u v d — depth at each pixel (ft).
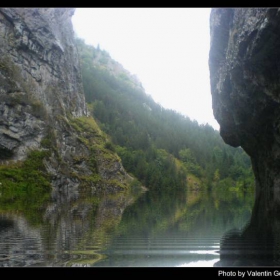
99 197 167.02
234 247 38.01
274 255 33.94
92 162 240.32
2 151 184.44
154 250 36.50
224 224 59.52
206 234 47.73
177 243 40.50
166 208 101.86
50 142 205.16
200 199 170.19
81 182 223.51
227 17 100.99
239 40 84.84
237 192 301.02
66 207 97.30
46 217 68.59
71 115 249.55
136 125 472.03
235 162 399.65
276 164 111.14
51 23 235.20
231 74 97.19
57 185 200.64
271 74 83.92
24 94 199.52
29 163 188.85
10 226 54.34
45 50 225.35
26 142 194.18
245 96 98.07
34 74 213.87
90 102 450.30
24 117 195.62
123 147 374.43
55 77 235.61
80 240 42.37
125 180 270.46
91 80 509.76
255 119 105.50
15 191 163.63
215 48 113.80
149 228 54.19
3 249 36.63
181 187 350.43
